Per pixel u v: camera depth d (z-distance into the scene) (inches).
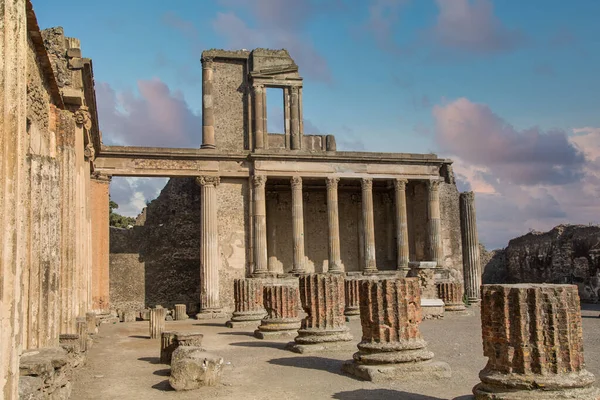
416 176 1739.7
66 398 442.9
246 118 1722.4
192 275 1731.1
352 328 967.0
